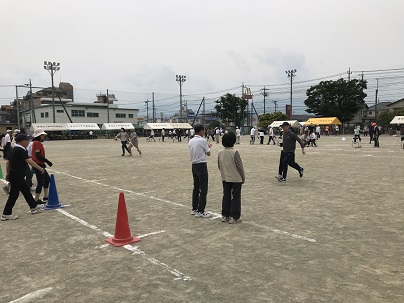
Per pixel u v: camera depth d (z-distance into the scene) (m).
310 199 7.43
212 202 7.32
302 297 3.17
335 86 63.34
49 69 57.56
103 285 3.51
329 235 4.98
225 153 5.68
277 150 23.30
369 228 5.27
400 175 10.59
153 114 84.81
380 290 3.28
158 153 22.03
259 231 5.23
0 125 71.88
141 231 5.34
